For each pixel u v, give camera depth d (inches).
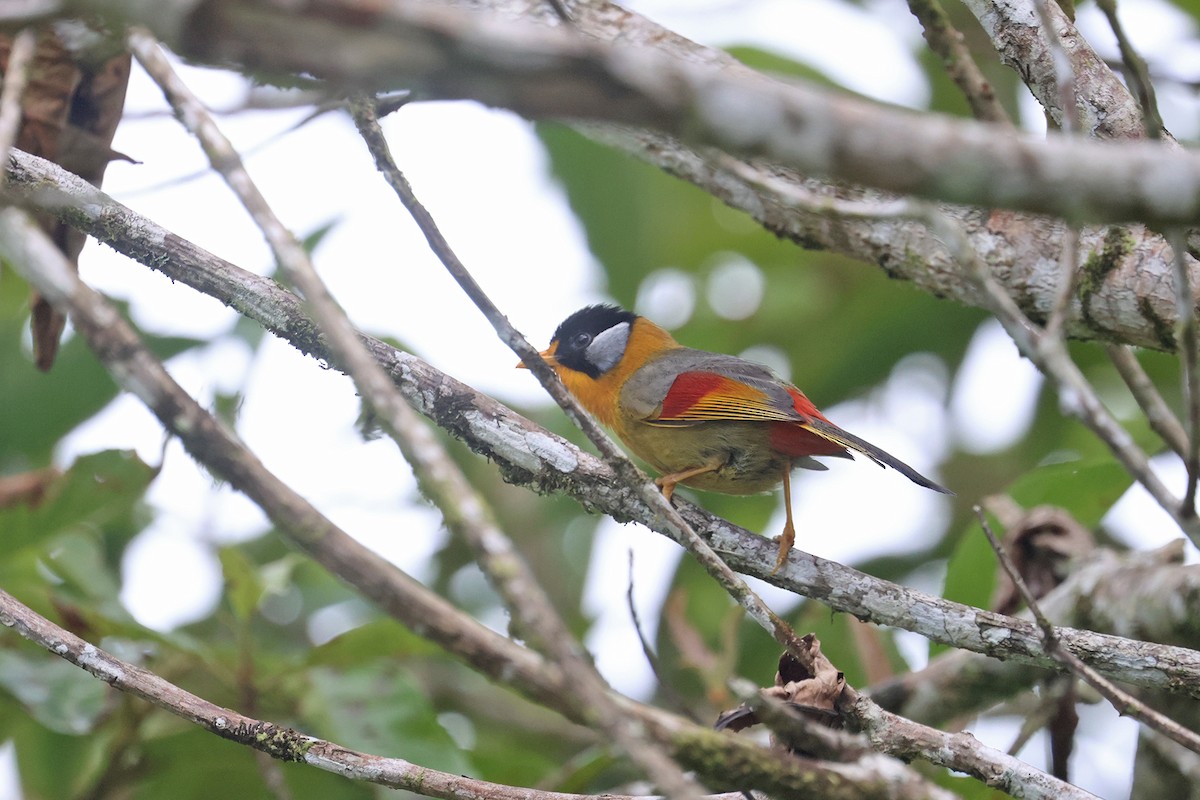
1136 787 435.2
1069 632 320.5
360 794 461.7
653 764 180.7
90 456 416.2
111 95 398.3
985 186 172.6
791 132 168.2
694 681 571.8
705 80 164.6
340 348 203.3
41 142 395.5
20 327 533.0
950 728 450.9
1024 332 239.6
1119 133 327.6
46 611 432.8
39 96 390.0
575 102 164.1
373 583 192.9
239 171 218.8
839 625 505.7
